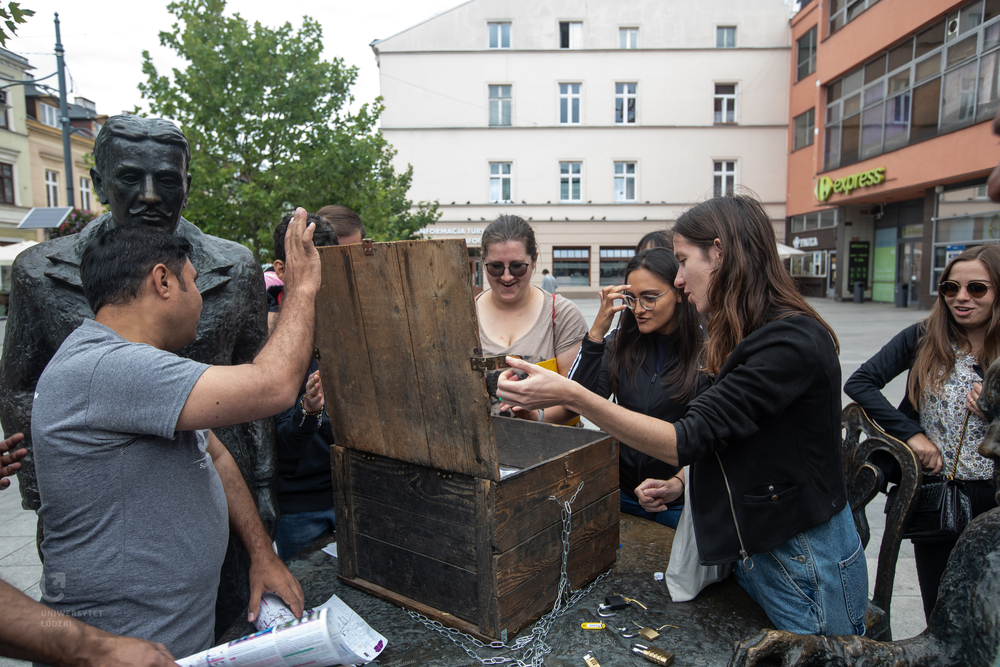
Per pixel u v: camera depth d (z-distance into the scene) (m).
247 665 1.03
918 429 1.87
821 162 16.75
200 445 1.19
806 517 1.22
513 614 1.25
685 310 1.91
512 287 2.36
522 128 19.98
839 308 15.22
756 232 1.25
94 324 1.12
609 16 19.67
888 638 1.58
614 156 20.08
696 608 1.41
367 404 1.37
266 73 7.79
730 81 19.70
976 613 0.85
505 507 1.21
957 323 1.85
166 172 1.34
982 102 11.32
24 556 3.00
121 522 1.08
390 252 1.20
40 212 10.98
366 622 1.32
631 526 1.86
